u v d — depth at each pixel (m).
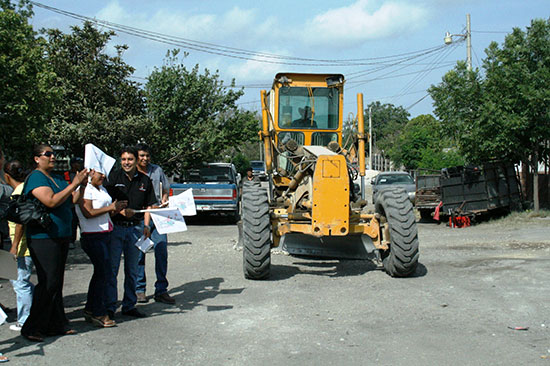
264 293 7.52
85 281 8.77
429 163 31.91
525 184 20.17
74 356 4.99
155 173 7.59
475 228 16.08
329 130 11.36
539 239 12.44
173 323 6.09
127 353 5.05
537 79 16.70
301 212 8.95
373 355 4.85
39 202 5.27
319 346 5.14
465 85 17.88
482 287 7.41
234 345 5.23
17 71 12.38
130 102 21.67
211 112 22.66
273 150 11.19
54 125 18.84
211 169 21.22
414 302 6.72
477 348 4.95
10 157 13.89
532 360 4.60
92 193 5.80
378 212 8.85
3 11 12.70
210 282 8.40
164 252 7.12
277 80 11.26
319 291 7.56
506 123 16.75
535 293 6.95
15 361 4.86
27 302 5.91
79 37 20.88
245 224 8.41
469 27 25.64
